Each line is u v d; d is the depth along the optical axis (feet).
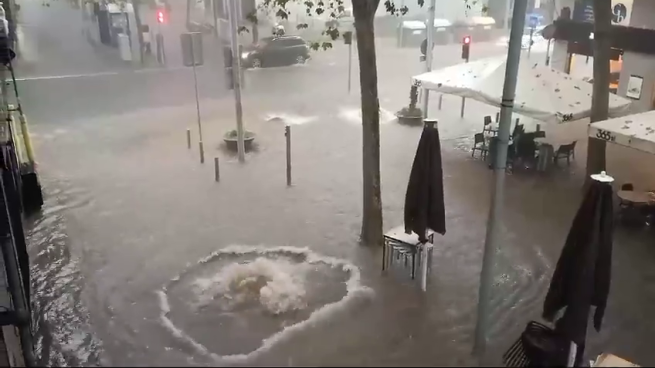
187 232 38.78
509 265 34.55
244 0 96.17
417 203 30.71
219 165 51.70
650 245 37.60
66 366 25.67
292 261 34.99
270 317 29.25
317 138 59.82
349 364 25.53
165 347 26.81
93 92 75.10
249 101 73.72
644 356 26.73
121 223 40.06
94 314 29.58
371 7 33.27
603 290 22.86
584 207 21.77
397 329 28.19
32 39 97.14
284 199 44.47
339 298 30.91
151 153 54.54
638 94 61.87
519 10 22.48
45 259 35.12
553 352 21.68
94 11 97.76
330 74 90.53
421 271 32.30
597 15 42.75
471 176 49.21
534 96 46.96
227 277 32.68
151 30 98.89
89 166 51.01
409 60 101.45
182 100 73.05
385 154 54.75
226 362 25.64
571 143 54.54
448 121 66.90
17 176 38.34
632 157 54.80
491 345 27.07
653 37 59.36
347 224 40.22
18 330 26.12
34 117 65.05
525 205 43.39
